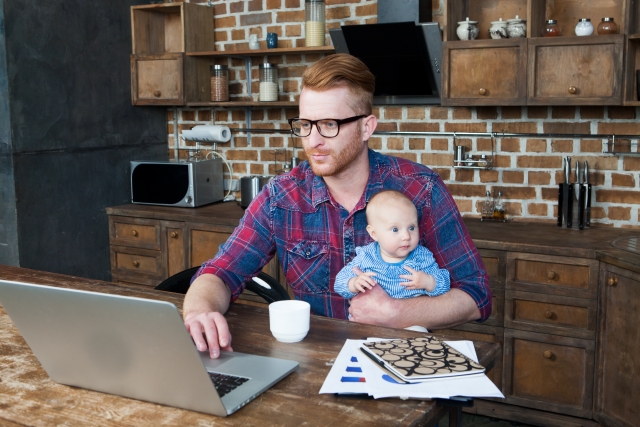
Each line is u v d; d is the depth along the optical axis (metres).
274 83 3.60
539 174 3.17
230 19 3.86
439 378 1.10
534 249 2.60
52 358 1.12
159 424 0.98
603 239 2.70
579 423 2.59
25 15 3.32
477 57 2.93
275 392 1.09
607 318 2.45
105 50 3.78
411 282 1.66
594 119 3.03
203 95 3.86
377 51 3.12
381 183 1.78
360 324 1.49
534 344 2.66
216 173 3.83
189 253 3.45
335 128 1.59
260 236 1.80
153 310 0.94
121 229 3.70
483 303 1.70
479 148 3.28
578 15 3.04
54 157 3.52
